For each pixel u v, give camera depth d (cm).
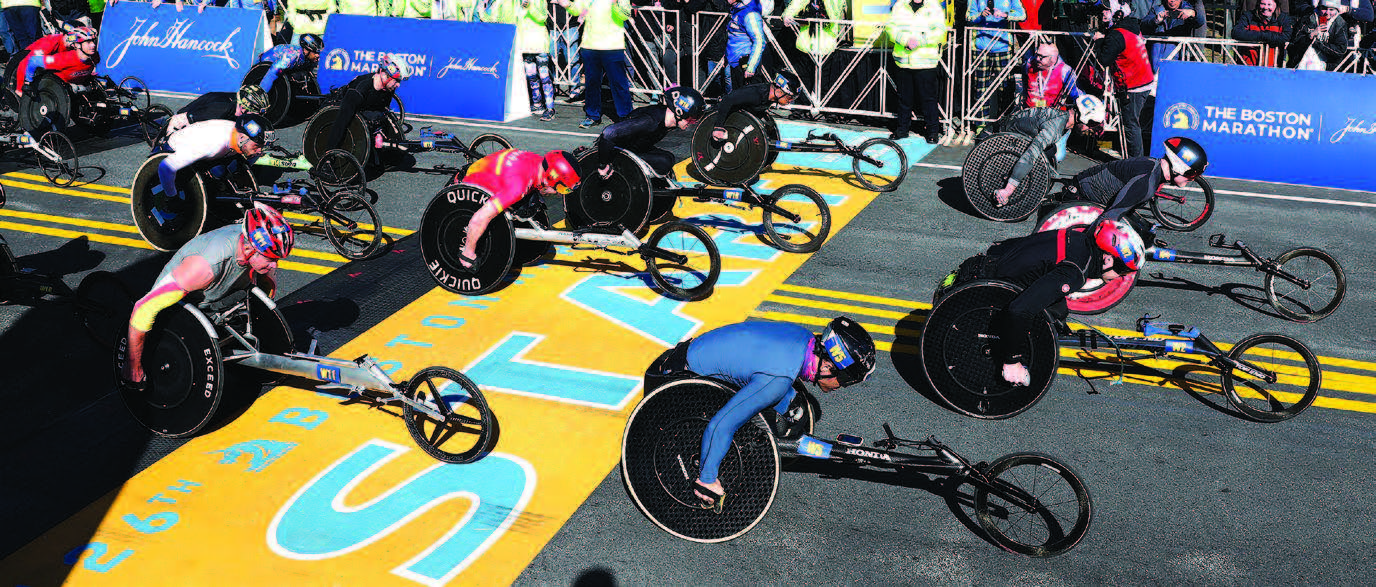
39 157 1003
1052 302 527
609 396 598
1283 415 574
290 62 1145
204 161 787
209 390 520
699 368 464
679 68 1298
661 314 712
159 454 533
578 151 802
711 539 473
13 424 559
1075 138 1159
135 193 789
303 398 591
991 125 1162
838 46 1223
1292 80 990
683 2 1298
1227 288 762
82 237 851
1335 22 1078
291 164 914
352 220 872
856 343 438
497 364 637
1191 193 981
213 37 1380
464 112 1282
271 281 561
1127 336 644
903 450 540
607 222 806
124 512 485
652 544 472
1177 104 1033
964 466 460
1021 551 463
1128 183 662
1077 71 1087
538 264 795
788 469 531
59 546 461
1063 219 726
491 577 447
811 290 757
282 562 454
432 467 526
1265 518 491
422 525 480
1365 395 606
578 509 494
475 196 698
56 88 1073
